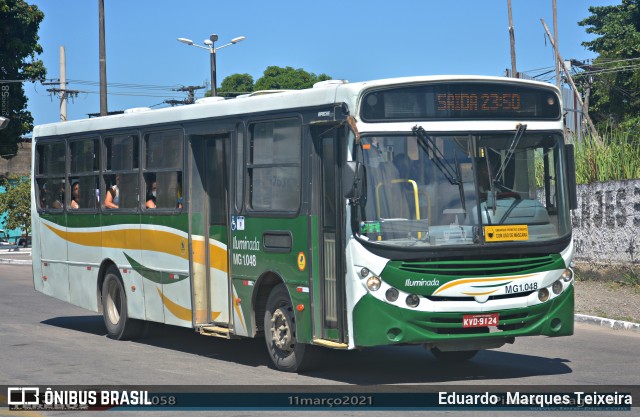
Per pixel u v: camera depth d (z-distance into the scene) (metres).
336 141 10.52
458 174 10.33
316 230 10.82
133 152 14.57
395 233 10.08
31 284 26.14
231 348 13.92
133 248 14.51
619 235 19.84
